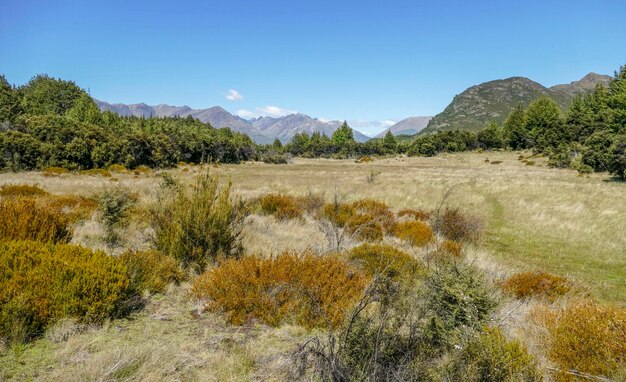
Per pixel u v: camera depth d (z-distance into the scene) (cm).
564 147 4884
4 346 342
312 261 570
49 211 668
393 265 631
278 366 355
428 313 414
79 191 1694
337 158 8750
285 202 1361
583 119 5825
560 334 412
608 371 360
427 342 383
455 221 1196
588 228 1320
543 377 349
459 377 321
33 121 3900
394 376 306
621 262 969
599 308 439
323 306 473
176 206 673
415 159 6962
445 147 8144
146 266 541
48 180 2359
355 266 655
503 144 8038
